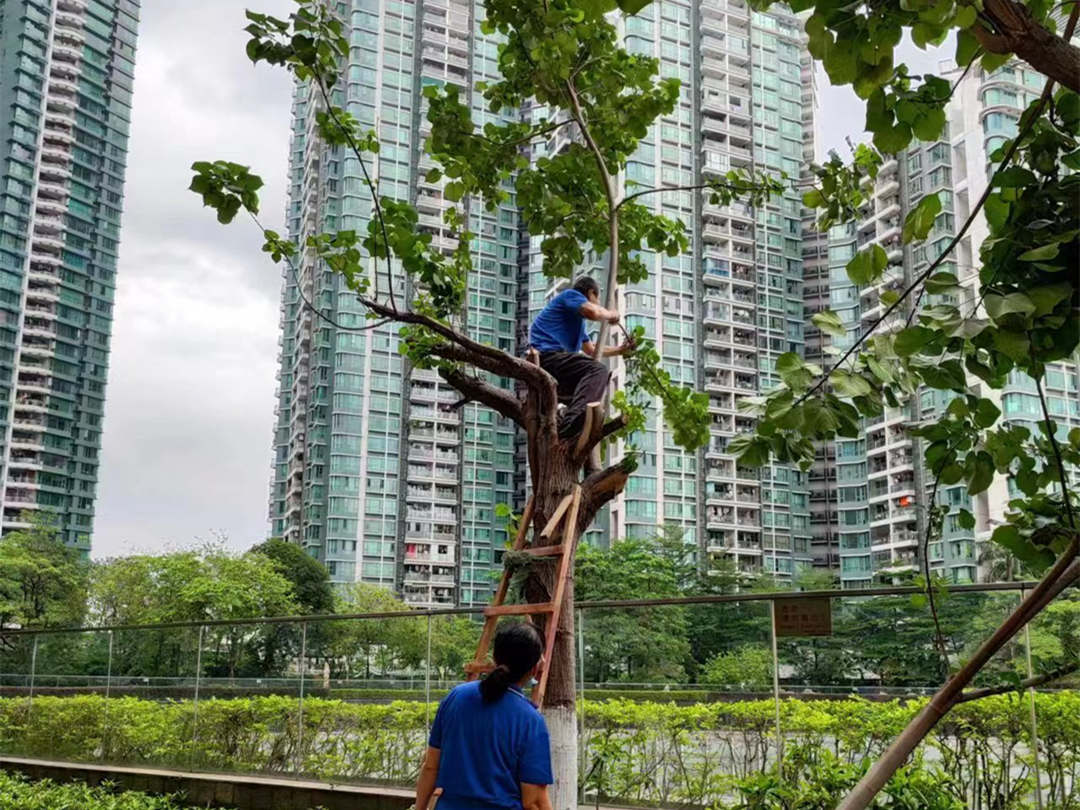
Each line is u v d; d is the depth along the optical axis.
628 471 6.37
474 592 93.81
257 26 5.31
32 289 108.88
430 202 98.19
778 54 101.00
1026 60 2.21
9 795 9.52
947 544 58.25
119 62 120.06
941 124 2.48
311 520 92.56
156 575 52.69
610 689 7.72
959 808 5.43
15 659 12.38
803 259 95.75
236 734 10.20
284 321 112.69
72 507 107.88
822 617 6.90
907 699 6.40
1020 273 2.28
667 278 89.12
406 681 9.20
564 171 7.80
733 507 84.94
